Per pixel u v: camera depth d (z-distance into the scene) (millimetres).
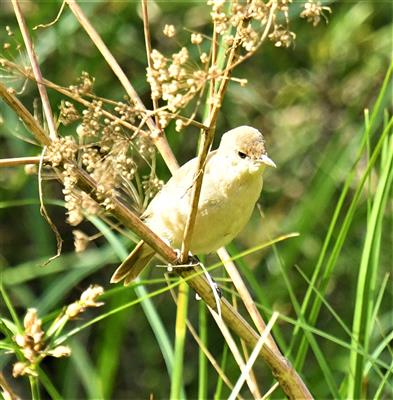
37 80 6055
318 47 14234
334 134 13836
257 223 13961
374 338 11133
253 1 5578
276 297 12547
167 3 13336
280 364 6824
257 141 8172
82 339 13625
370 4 13859
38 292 13719
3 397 6129
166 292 13688
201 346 7531
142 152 6160
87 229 14344
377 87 14203
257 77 14625
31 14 13055
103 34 12953
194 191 6250
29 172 6645
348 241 12984
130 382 14148
